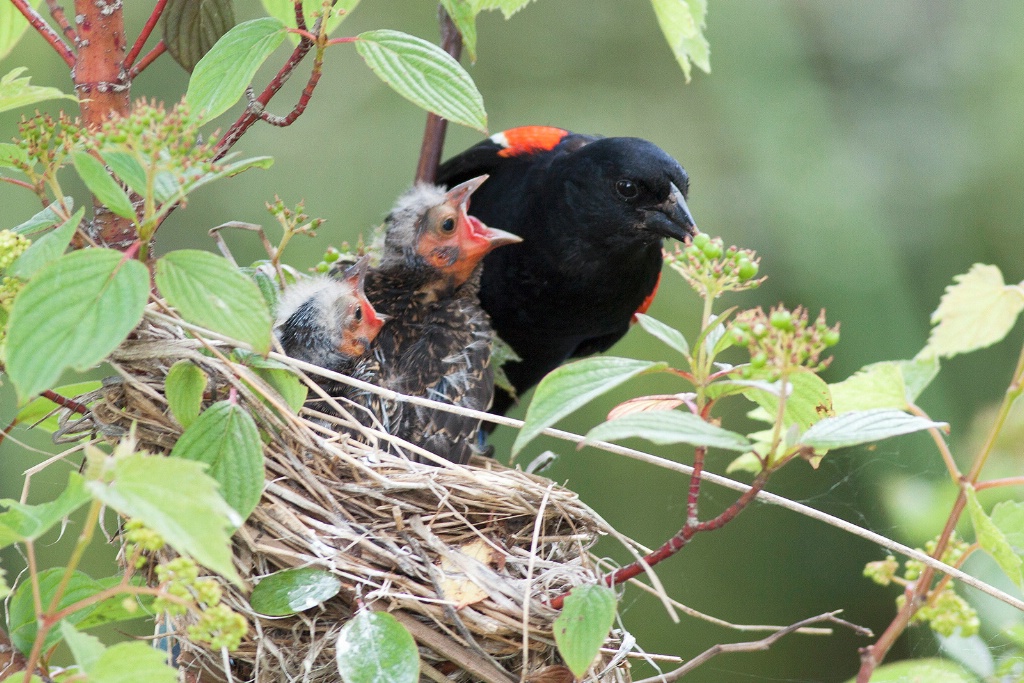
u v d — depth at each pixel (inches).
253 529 245.8
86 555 587.8
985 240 820.6
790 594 765.9
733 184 840.9
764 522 778.2
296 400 252.4
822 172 834.8
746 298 795.4
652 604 771.4
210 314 187.3
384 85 822.5
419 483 267.7
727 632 765.9
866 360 783.1
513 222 435.2
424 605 248.8
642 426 179.5
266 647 242.8
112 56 248.1
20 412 259.0
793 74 868.6
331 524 254.4
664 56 875.4
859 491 604.1
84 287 177.0
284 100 814.5
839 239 810.8
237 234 765.3
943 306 250.4
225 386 247.4
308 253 768.3
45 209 239.9
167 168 190.5
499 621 249.0
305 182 791.7
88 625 227.8
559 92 863.7
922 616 237.0
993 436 225.9
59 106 693.3
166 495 161.6
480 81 864.3
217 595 183.3
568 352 474.3
